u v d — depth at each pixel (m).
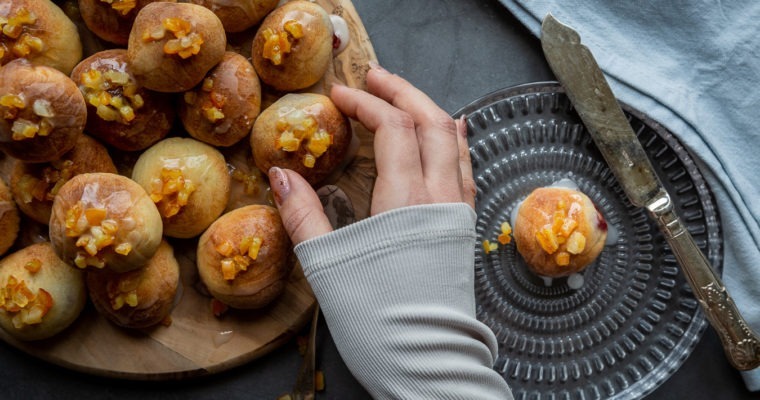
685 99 0.57
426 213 0.48
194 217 0.53
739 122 0.57
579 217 0.56
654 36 0.58
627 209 0.58
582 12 0.58
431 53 0.59
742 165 0.57
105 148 0.54
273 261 0.53
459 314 0.48
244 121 0.54
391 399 0.47
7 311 0.52
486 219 0.58
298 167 0.53
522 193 0.59
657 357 0.58
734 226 0.57
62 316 0.53
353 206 0.55
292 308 0.55
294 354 0.57
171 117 0.54
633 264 0.59
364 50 0.55
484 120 0.58
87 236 0.50
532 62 0.59
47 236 0.55
